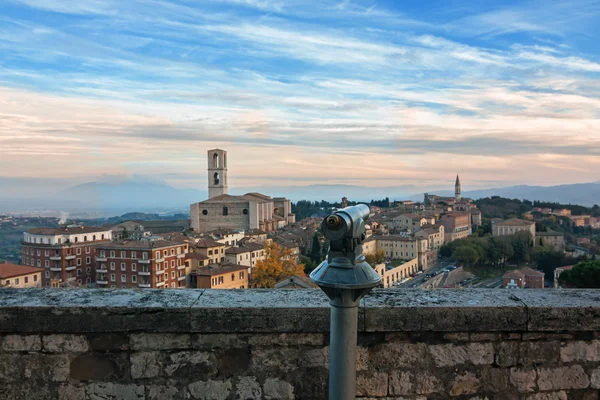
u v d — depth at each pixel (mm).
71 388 3812
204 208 102062
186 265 56562
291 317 3762
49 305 3777
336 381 3131
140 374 3818
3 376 3797
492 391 3873
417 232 100438
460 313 3803
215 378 3822
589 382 3885
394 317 3791
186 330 3773
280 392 3836
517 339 3879
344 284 2996
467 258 93812
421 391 3852
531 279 70812
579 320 3814
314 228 96062
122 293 4137
